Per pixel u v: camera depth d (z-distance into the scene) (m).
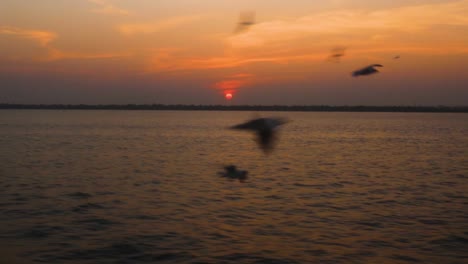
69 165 40.22
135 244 17.38
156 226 19.78
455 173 36.69
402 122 180.75
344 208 23.25
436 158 48.25
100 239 17.94
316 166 40.62
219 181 31.55
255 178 33.00
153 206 23.56
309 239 18.08
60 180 31.62
